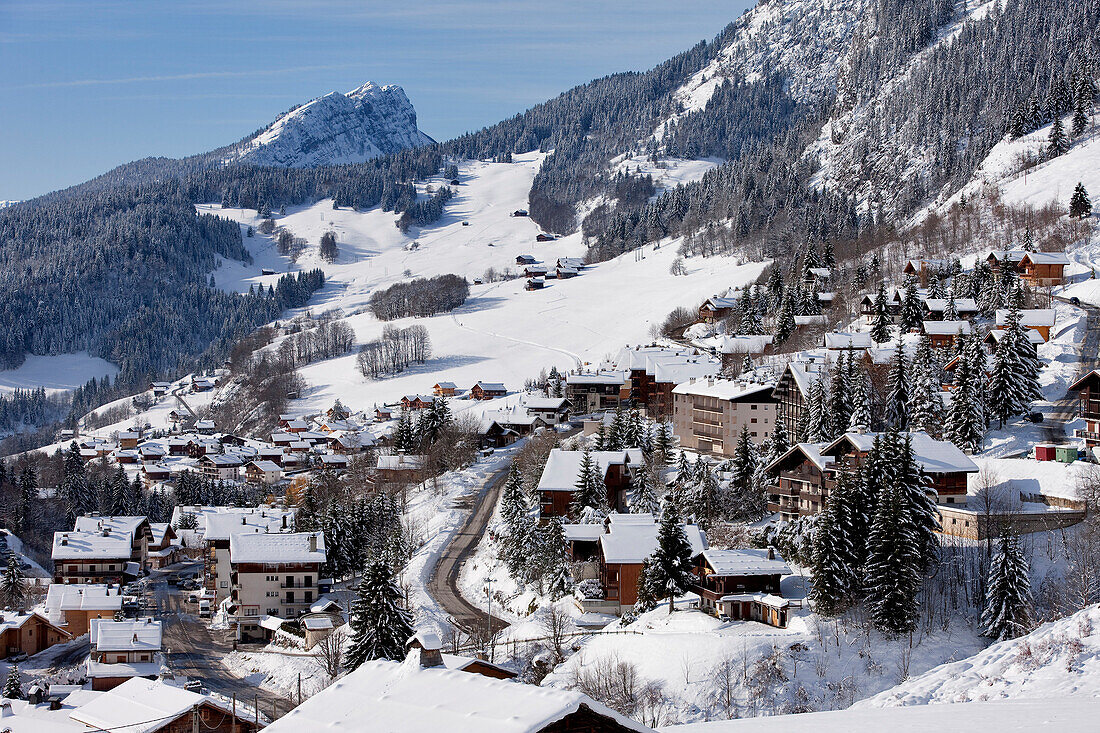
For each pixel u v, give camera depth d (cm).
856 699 7350
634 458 12812
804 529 10106
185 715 7262
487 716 3008
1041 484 10088
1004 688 3938
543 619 9869
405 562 12481
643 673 8044
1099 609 4359
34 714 7831
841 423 12088
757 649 8006
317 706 3559
